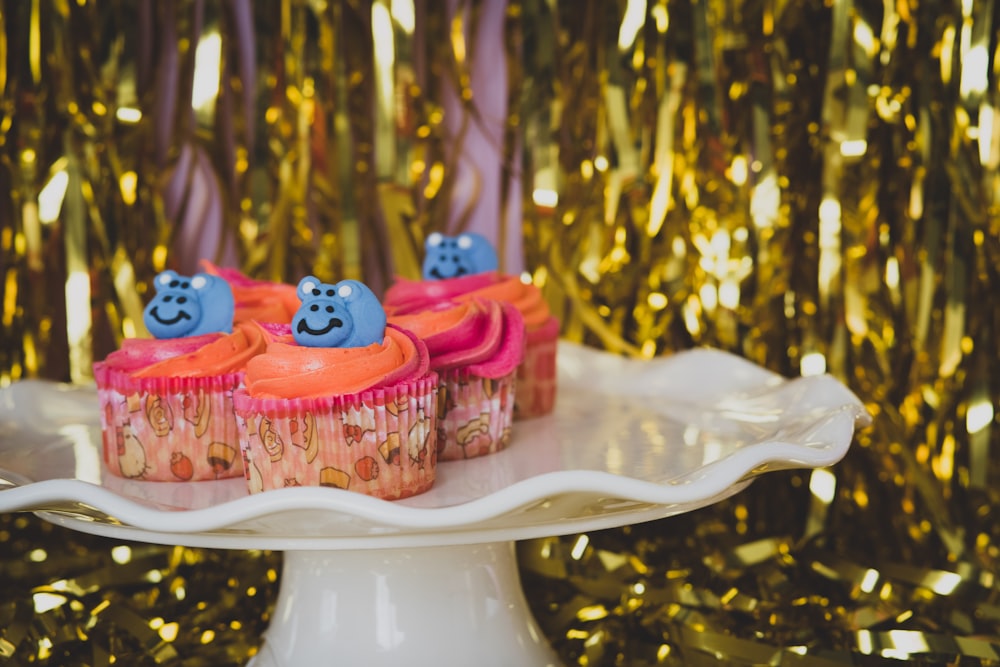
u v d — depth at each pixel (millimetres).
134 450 569
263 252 818
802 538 777
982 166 750
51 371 806
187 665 646
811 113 799
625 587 707
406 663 542
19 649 646
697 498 471
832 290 780
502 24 848
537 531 486
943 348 765
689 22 804
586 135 824
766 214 793
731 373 681
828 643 654
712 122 795
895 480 774
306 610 559
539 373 659
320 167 821
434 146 836
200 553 749
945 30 755
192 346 579
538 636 582
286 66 816
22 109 783
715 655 638
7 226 790
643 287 820
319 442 520
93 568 748
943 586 705
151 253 815
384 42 811
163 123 832
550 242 830
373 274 845
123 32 800
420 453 531
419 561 548
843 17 769
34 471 581
